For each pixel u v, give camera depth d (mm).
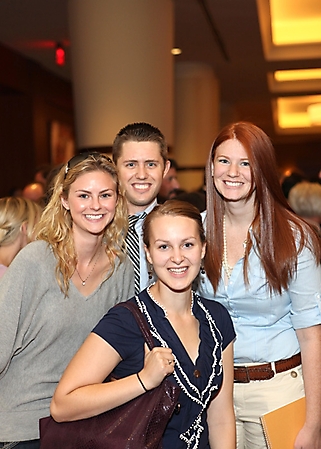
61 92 12070
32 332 2332
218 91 13070
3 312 2262
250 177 2516
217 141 2574
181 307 2227
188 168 12141
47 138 11406
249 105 16188
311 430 2520
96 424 2031
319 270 2564
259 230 2543
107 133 7559
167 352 2018
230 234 2646
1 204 3098
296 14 10602
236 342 2627
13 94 10609
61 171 2465
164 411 1993
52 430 2086
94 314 2424
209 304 2330
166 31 7809
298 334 2594
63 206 2414
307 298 2535
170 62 7973
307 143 21328
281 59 11500
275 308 2584
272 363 2604
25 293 2297
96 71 7516
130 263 2617
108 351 2061
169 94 7934
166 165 3156
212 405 2289
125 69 7496
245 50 11016
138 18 7477
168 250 2193
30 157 10680
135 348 2098
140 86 7543
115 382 2025
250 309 2598
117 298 2531
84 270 2443
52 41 9648
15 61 10125
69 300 2363
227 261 2639
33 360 2348
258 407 2605
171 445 2092
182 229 2184
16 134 10695
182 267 2193
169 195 5773
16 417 2309
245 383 2621
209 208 2664
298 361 2643
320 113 17797
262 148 2516
